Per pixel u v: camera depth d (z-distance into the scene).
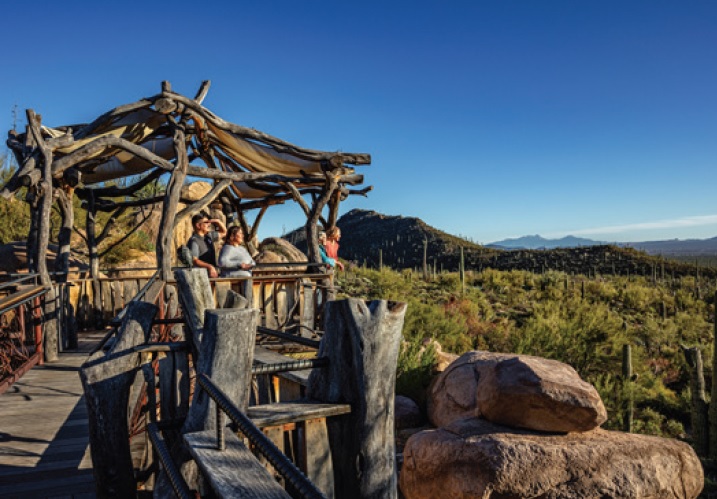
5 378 5.97
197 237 8.29
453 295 27.80
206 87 9.53
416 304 16.97
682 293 36.06
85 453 3.98
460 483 4.68
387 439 3.19
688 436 13.36
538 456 4.64
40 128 7.67
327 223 11.61
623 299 33.12
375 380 3.15
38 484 3.48
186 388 3.47
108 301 10.50
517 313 24.47
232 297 3.77
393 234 187.88
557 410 5.13
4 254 11.85
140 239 17.19
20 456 3.94
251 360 2.91
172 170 8.52
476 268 126.19
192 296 3.53
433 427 8.12
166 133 10.44
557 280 38.84
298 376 3.81
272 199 13.66
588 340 15.00
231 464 2.12
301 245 96.12
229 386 2.79
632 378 13.70
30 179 7.15
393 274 33.94
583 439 5.04
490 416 5.55
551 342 14.68
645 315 29.30
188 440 2.41
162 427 3.06
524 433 5.19
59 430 4.52
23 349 6.78
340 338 3.18
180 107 8.95
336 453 3.13
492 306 27.05
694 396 13.19
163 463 2.41
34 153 7.68
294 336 4.00
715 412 12.60
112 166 11.02
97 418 3.12
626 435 5.34
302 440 3.04
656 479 4.73
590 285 35.97
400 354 9.82
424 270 41.59
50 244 13.21
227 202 14.07
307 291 8.13
